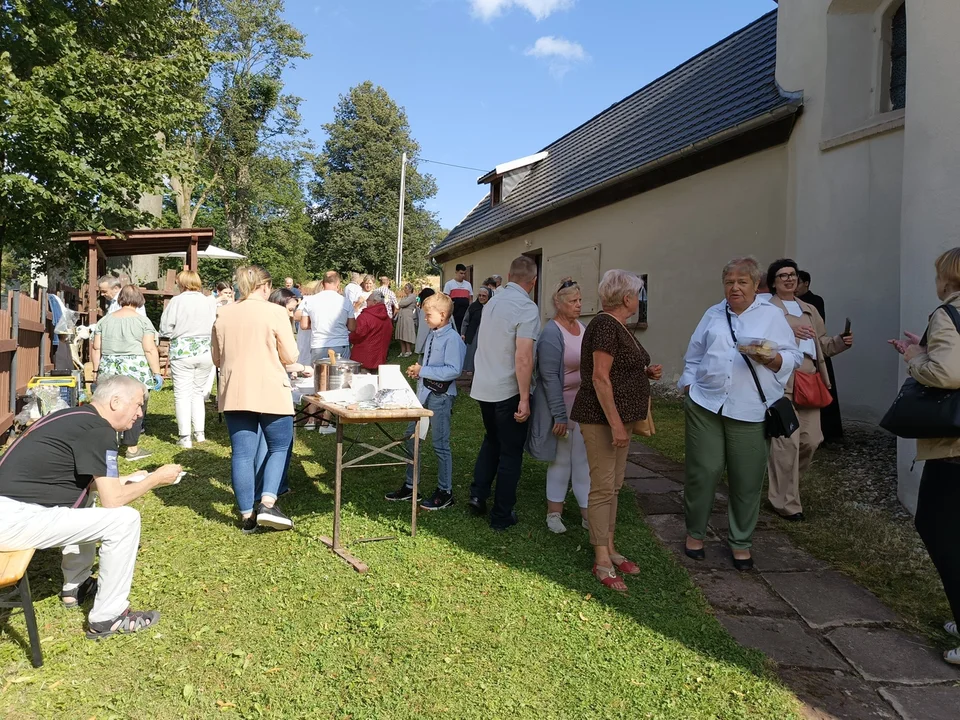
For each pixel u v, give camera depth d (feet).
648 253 34.42
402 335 49.47
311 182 147.43
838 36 23.48
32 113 30.12
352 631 9.59
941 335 8.98
